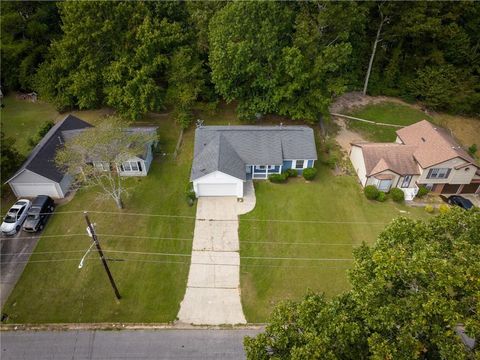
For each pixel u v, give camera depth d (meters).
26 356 21.70
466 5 43.12
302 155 35.25
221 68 37.75
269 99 39.75
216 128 37.41
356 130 42.62
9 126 42.38
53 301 24.52
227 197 33.53
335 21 37.31
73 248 28.14
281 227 30.53
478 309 13.20
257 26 36.78
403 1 42.94
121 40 39.56
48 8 47.91
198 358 21.66
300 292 25.42
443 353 13.16
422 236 16.94
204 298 24.95
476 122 45.28
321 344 14.22
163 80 44.47
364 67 49.12
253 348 15.47
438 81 44.84
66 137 36.28
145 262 27.28
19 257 27.42
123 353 21.84
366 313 14.98
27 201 31.30
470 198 34.47
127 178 35.44
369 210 32.50
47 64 42.84
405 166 33.72
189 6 41.91
